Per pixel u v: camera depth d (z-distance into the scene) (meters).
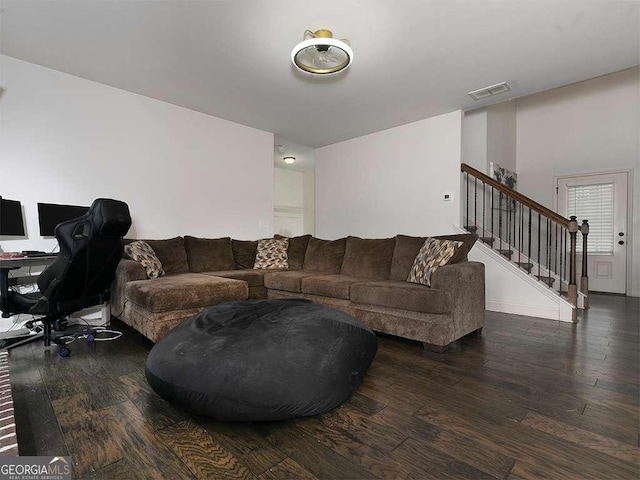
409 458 1.23
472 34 2.53
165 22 2.40
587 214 5.35
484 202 4.78
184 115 4.07
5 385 1.42
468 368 2.10
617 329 3.04
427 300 2.40
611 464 1.19
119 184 3.54
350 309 2.95
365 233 5.15
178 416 1.52
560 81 3.33
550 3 2.19
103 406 1.61
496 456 1.24
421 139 4.48
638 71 4.92
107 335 2.84
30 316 2.96
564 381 1.89
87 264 2.35
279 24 2.42
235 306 2.09
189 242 3.87
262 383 1.41
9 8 2.24
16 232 2.75
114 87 3.49
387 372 2.04
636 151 4.96
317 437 1.37
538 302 3.58
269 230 5.05
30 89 2.98
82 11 2.28
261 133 4.92
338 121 4.54
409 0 2.16
